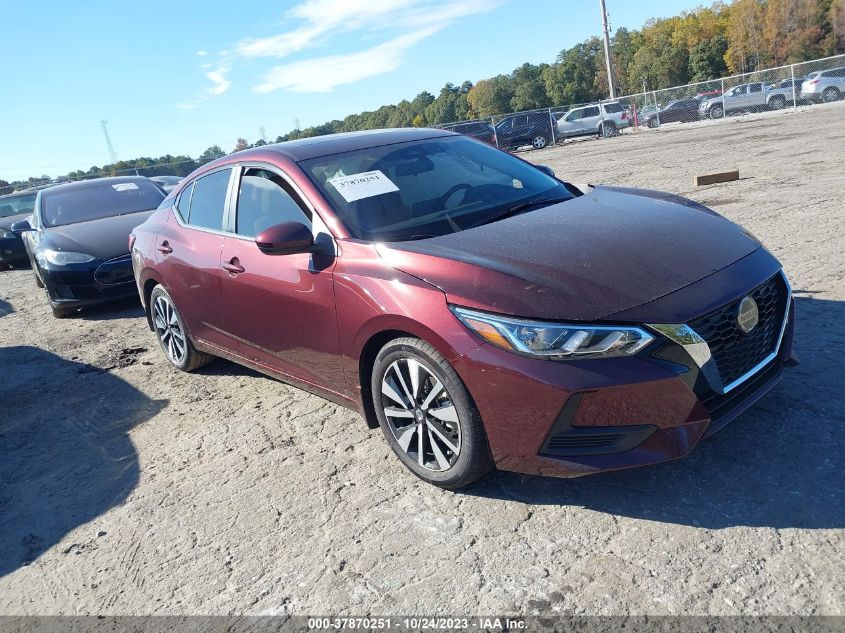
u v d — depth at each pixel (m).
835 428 2.94
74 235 7.82
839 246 5.61
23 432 4.58
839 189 7.85
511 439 2.63
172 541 3.03
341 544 2.78
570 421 2.50
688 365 2.48
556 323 2.50
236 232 4.07
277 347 3.82
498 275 2.71
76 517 3.38
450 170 3.85
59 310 7.67
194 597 2.62
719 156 13.12
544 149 28.73
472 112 144.75
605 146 23.47
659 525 2.55
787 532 2.39
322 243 3.36
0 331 7.73
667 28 104.94
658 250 2.85
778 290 2.96
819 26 80.75
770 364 2.87
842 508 2.46
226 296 4.09
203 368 5.28
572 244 2.91
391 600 2.42
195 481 3.53
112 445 4.15
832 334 3.90
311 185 3.57
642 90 107.19
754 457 2.85
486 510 2.84
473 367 2.63
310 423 4.00
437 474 2.99
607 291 2.58
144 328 6.96
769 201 7.80
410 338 2.89
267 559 2.78
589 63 124.06
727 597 2.16
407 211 3.44
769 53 85.88
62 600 2.75
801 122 18.72
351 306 3.13
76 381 5.49
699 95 29.88
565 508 2.76
